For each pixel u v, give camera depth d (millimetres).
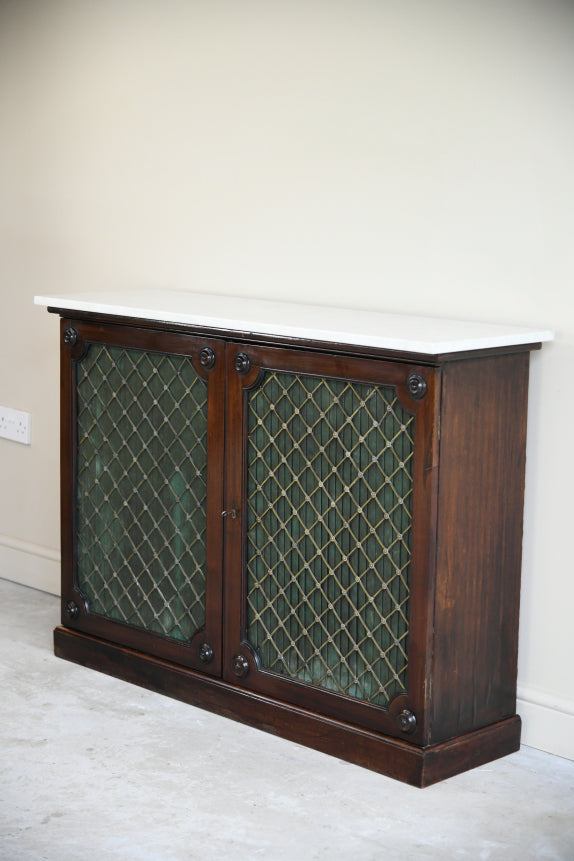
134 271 3416
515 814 2363
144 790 2430
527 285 2578
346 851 2205
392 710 2490
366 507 2480
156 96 3271
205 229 3211
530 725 2684
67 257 3600
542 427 2596
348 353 2449
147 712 2832
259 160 3053
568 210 2492
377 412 2434
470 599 2500
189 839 2234
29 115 3629
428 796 2426
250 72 3035
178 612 2898
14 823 2279
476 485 2461
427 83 2684
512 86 2543
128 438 2943
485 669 2574
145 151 3328
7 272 3775
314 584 2602
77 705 2865
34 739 2664
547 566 2627
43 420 3730
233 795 2416
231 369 2672
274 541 2664
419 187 2734
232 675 2785
